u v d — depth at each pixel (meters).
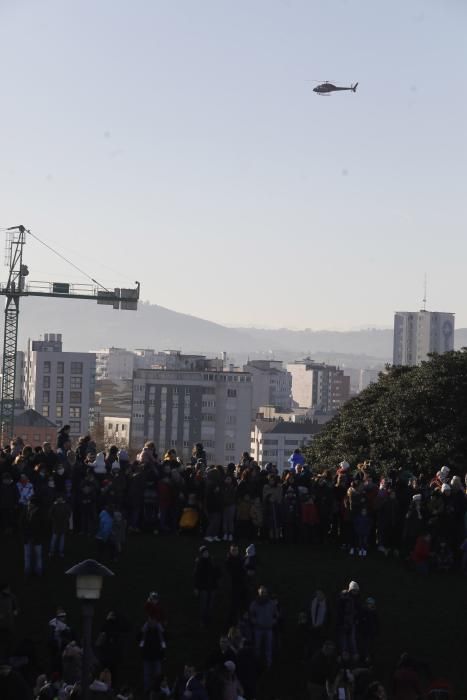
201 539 53.62
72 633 38.84
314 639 41.22
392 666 42.44
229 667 35.09
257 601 41.78
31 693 32.62
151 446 55.31
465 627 45.44
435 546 51.00
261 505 53.56
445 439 74.88
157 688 36.00
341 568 50.56
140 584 47.72
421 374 79.31
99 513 52.66
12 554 50.06
